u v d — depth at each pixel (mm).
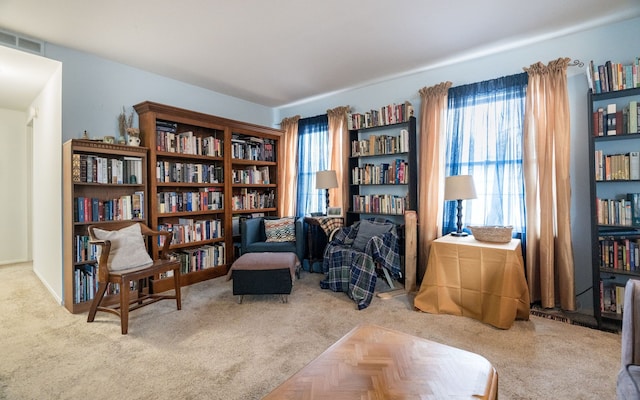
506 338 2195
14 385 1686
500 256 2408
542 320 2516
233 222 4285
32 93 3771
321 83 4070
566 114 2691
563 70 2705
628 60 2576
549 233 2723
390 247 3174
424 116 3541
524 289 2455
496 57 3207
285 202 4906
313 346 2115
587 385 1659
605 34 2666
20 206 4734
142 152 3193
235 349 2076
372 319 2561
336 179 4094
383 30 2709
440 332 2301
